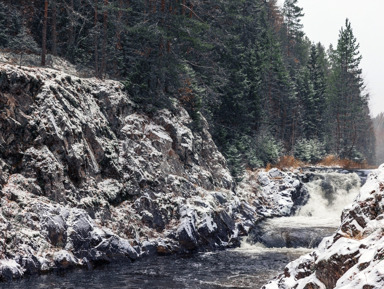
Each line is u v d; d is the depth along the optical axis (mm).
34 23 37031
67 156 21359
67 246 18500
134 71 29938
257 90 48781
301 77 67312
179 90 33531
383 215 7898
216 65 40281
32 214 18156
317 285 7844
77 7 37625
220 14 43344
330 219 34906
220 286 16109
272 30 74375
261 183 41062
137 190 24297
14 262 16062
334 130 73375
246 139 44688
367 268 6176
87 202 21141
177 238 22984
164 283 16344
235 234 26641
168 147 28047
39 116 21125
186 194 26453
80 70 33250
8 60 27734
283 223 32250
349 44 71500
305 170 46750
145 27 30875
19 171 19750
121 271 18047
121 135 26328
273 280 10156
